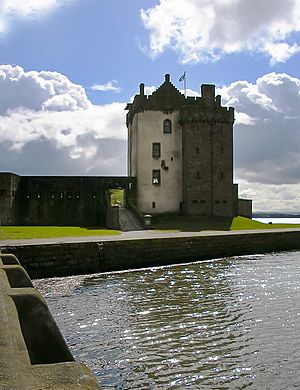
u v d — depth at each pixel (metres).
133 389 10.88
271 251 47.66
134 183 68.12
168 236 40.53
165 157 69.56
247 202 81.88
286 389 10.95
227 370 12.09
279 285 25.06
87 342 14.38
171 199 69.50
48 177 64.00
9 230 43.88
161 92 70.12
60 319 17.27
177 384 11.19
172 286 25.11
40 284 25.95
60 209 63.97
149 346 14.01
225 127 68.88
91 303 20.27
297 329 15.90
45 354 6.61
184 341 14.52
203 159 67.88
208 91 68.88
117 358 12.94
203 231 52.06
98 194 65.12
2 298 6.63
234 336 15.06
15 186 60.34
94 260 31.89
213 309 19.00
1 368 4.22
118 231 50.47
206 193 67.75
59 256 29.91
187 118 67.94
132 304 20.05
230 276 29.02
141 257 35.25
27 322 6.71
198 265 35.91
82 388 4.00
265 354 13.34
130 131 77.69
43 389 3.97
